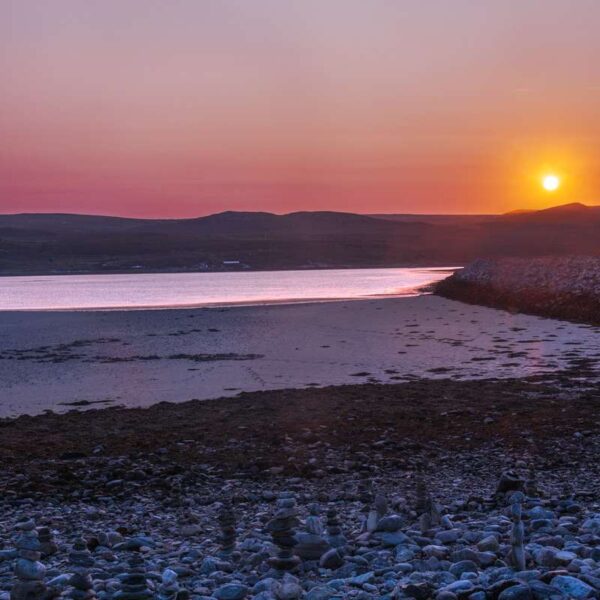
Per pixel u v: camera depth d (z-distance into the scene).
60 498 12.36
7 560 8.39
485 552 7.22
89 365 30.06
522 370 25.89
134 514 11.21
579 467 13.52
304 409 19.62
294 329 40.31
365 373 26.58
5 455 15.41
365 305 52.50
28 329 43.31
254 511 11.11
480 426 17.05
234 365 29.14
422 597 5.93
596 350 29.47
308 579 7.11
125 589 6.41
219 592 6.46
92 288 101.94
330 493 12.12
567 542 7.49
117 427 18.16
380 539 8.25
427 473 13.47
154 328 42.44
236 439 16.47
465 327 38.75
